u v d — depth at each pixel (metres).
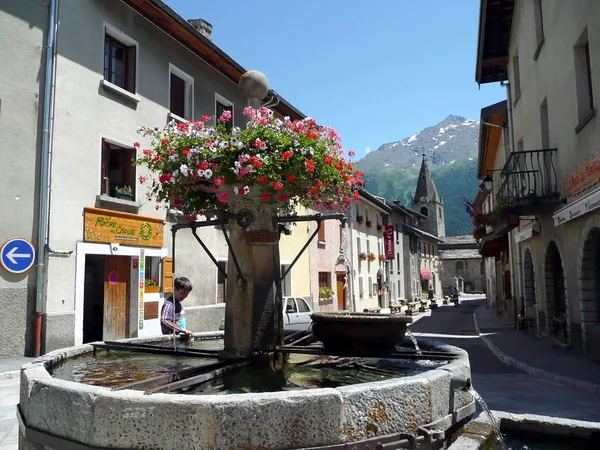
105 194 12.69
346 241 31.14
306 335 5.24
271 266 4.22
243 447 2.39
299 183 4.02
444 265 81.44
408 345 5.01
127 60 13.58
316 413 2.49
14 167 10.37
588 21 9.70
